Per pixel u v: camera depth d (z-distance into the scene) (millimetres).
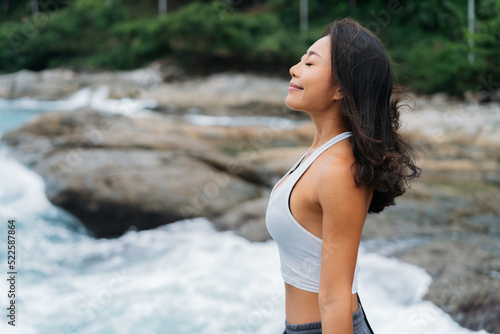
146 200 5375
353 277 1225
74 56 23828
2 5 26969
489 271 3625
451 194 5754
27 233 5012
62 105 16812
